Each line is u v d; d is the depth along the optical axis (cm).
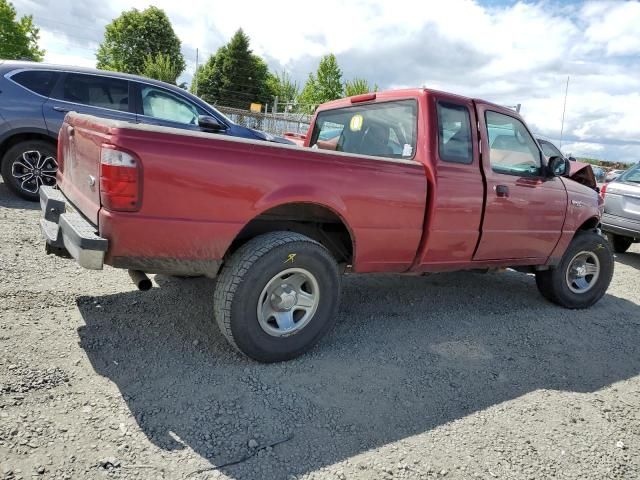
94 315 332
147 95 646
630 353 388
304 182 284
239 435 228
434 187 342
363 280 499
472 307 456
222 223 262
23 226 508
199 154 251
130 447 210
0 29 3747
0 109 577
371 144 400
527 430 261
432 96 353
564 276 471
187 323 338
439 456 230
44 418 220
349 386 284
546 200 423
